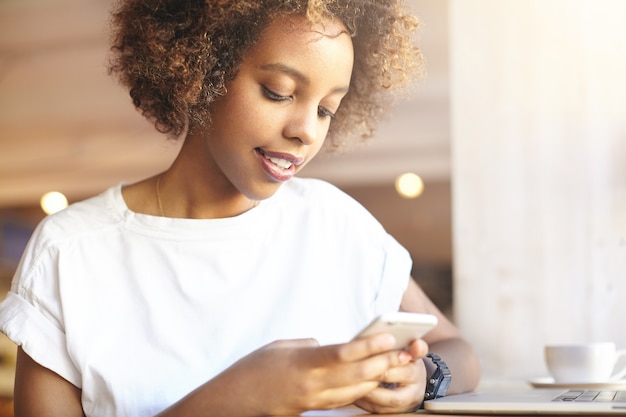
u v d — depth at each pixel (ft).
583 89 5.69
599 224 5.63
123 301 3.45
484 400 2.70
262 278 3.64
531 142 5.78
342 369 2.47
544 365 5.66
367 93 3.93
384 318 2.41
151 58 3.36
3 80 15.84
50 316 3.38
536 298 5.72
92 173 18.44
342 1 3.07
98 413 3.34
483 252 5.84
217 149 3.24
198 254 3.56
